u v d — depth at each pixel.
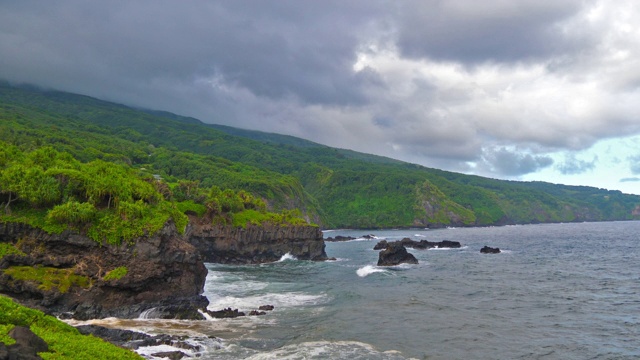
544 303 56.94
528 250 137.50
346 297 61.47
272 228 118.62
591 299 58.97
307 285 72.94
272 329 44.44
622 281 73.44
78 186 58.56
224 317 49.72
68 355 22.23
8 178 53.72
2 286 46.53
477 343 40.12
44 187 54.59
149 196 63.41
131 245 54.50
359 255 132.38
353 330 44.22
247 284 74.12
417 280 78.06
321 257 120.38
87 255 53.09
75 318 47.25
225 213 113.00
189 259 58.69
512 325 46.19
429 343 40.03
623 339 40.97
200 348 37.53
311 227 126.12
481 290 67.06
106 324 46.06
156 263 54.59
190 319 48.66
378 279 79.69
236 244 110.31
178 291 56.44
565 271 87.38
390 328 44.97
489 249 130.62
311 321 47.84
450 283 74.19
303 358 35.53
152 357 34.16
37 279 48.25
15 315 24.91
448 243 153.38
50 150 77.50
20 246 50.84
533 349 38.50
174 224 61.62
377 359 35.56
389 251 103.19
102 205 58.50
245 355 36.12
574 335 42.47
